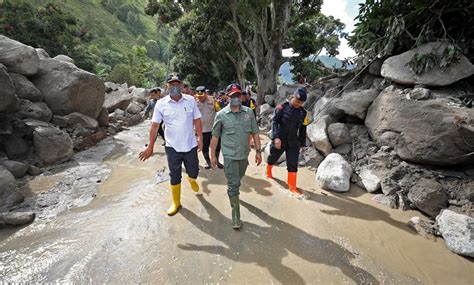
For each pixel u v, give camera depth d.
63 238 3.03
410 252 2.88
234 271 2.58
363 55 5.88
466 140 3.50
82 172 5.02
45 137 5.16
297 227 3.31
